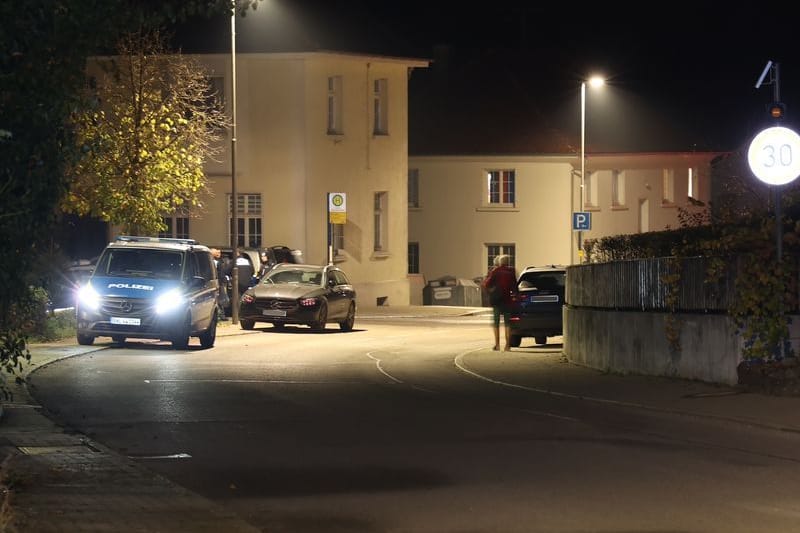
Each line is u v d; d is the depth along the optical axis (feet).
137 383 79.66
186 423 60.75
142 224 154.40
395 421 62.28
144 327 106.93
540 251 263.70
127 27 48.29
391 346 122.72
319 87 206.80
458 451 52.08
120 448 52.54
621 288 88.33
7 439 53.93
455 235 263.29
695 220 126.82
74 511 38.24
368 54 212.02
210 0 52.54
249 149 204.74
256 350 113.70
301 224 206.18
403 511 39.60
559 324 117.50
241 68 203.62
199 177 162.61
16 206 39.50
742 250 72.84
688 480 45.09
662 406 66.64
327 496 42.16
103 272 110.32
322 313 142.92
